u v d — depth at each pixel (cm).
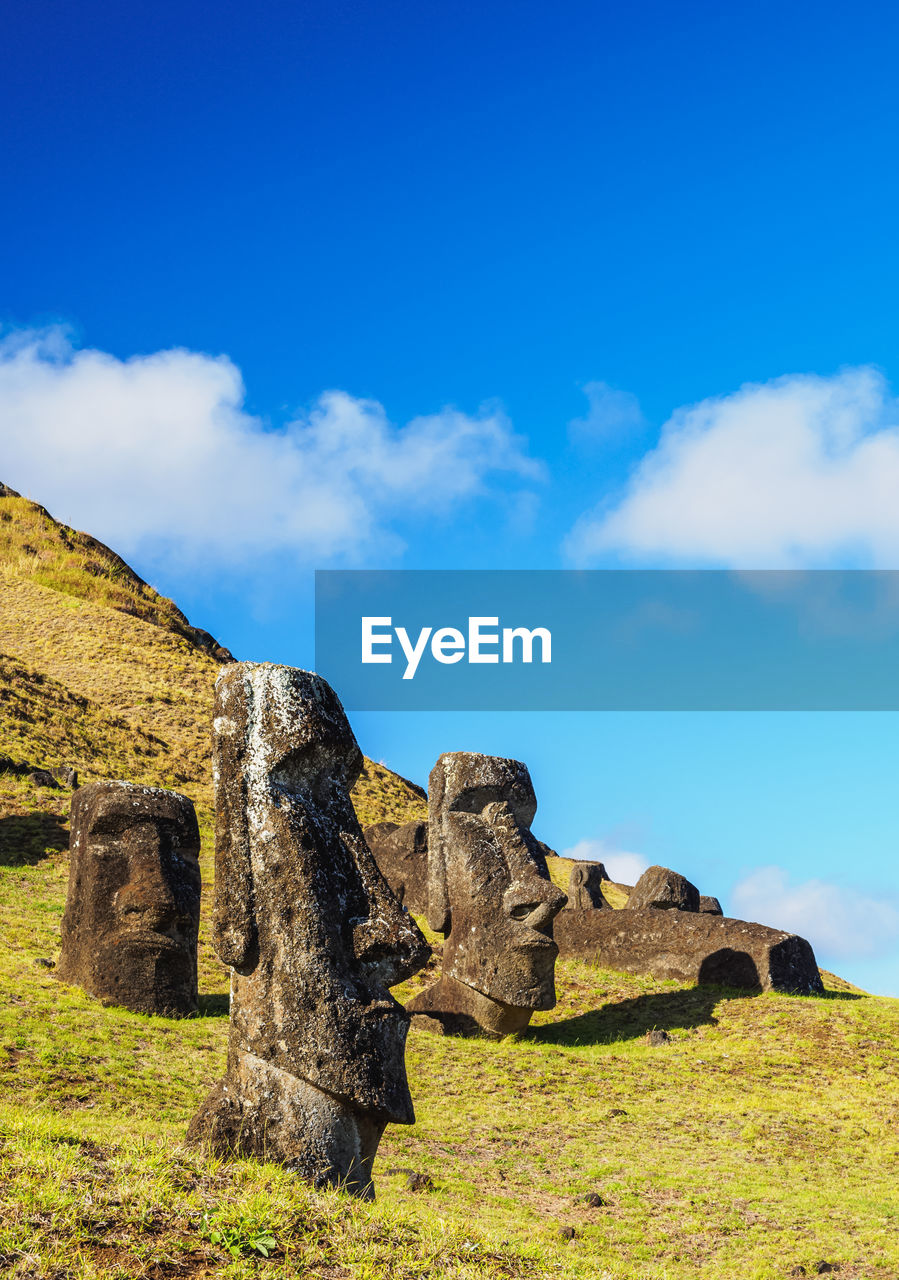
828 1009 1978
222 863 875
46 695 3909
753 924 2192
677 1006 2039
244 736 894
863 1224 1124
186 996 1588
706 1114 1502
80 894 1622
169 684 4750
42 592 5712
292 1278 635
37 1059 1243
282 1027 832
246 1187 742
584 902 2522
